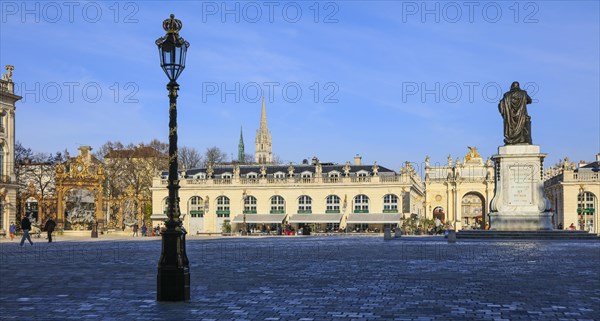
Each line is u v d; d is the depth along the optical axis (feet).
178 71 52.80
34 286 60.29
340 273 72.33
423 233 310.86
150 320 42.57
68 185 239.09
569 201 315.17
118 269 78.38
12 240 198.59
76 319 43.01
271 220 337.11
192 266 82.94
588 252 107.86
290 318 43.04
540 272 72.43
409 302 49.67
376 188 331.16
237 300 50.93
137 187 374.22
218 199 350.23
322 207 337.52
